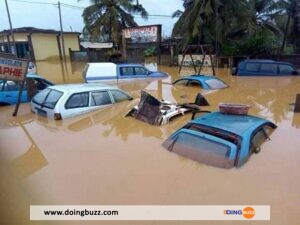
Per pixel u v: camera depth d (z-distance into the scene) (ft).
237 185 17.12
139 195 16.33
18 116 31.42
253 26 90.68
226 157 19.17
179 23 95.35
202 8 86.22
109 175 18.52
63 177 18.40
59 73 77.66
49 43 118.42
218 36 88.02
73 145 23.40
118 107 32.86
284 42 89.35
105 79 52.80
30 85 38.70
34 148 22.89
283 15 100.01
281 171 18.56
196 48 89.30
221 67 86.89
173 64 97.04
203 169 18.95
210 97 40.29
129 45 109.70
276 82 51.01
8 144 23.58
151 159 20.61
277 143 23.00
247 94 41.83
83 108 30.68
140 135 25.41
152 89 47.55
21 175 18.76
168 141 22.76
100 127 27.48
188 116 29.78
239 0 88.22
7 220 14.51
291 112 32.27
